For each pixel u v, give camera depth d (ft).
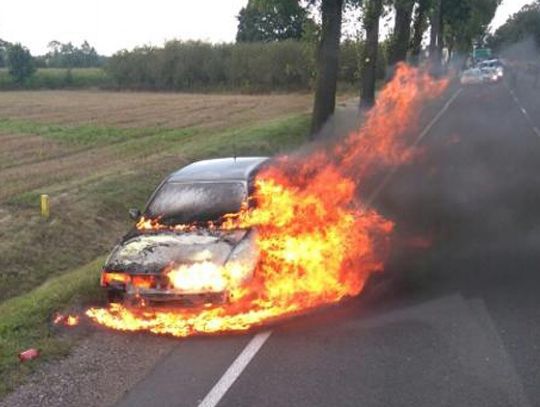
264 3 64.23
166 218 26.35
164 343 21.43
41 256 39.50
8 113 138.62
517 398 16.61
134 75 249.75
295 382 18.10
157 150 78.33
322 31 64.03
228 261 22.84
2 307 29.48
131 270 22.99
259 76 222.48
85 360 20.25
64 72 281.13
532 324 21.57
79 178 60.29
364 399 16.92
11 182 58.59
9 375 19.15
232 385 18.13
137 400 17.58
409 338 20.77
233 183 27.68
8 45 276.21
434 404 16.48
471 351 19.60
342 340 20.88
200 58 236.63
